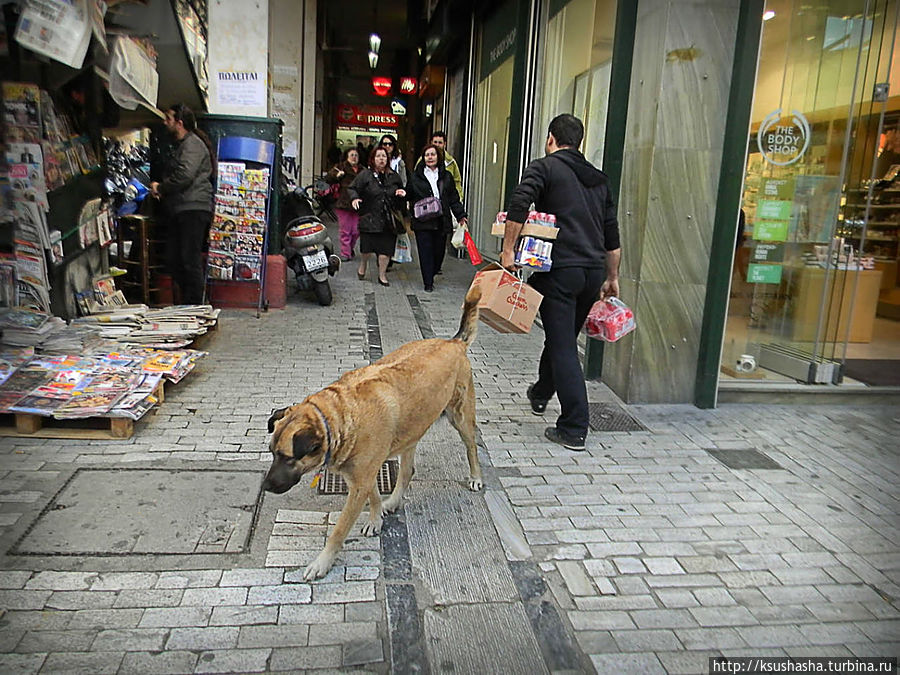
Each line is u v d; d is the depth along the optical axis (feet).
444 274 35.53
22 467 11.93
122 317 18.67
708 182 16.53
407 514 11.36
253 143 23.98
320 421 8.52
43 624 8.16
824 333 18.89
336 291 29.58
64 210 17.72
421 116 76.59
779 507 12.27
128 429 13.32
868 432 16.40
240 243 24.36
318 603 8.91
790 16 16.99
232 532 10.32
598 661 8.17
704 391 17.44
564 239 13.70
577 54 24.23
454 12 42.29
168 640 8.05
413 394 10.04
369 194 30.60
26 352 15.34
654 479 13.17
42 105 16.38
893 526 11.75
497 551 10.39
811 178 18.17
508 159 31.22
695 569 10.19
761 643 8.62
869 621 9.15
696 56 15.90
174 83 22.85
